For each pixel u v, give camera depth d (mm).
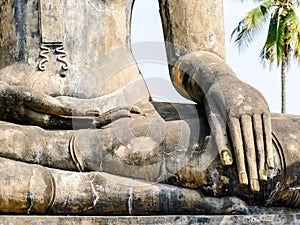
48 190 5918
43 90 6871
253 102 6082
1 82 6668
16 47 7078
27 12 7109
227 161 5922
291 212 6227
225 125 6047
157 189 6066
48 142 6266
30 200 5855
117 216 5941
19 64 7020
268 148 5938
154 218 5934
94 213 6059
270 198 6094
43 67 6965
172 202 6062
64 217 5840
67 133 6348
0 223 5703
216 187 6027
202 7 7254
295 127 6242
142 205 6055
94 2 7168
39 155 6227
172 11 7281
